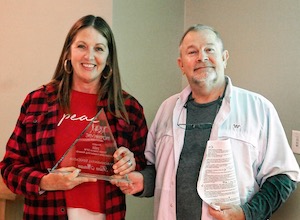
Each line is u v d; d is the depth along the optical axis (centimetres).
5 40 276
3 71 280
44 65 267
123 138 169
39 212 160
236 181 154
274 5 207
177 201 160
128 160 161
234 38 236
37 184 154
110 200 164
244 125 159
